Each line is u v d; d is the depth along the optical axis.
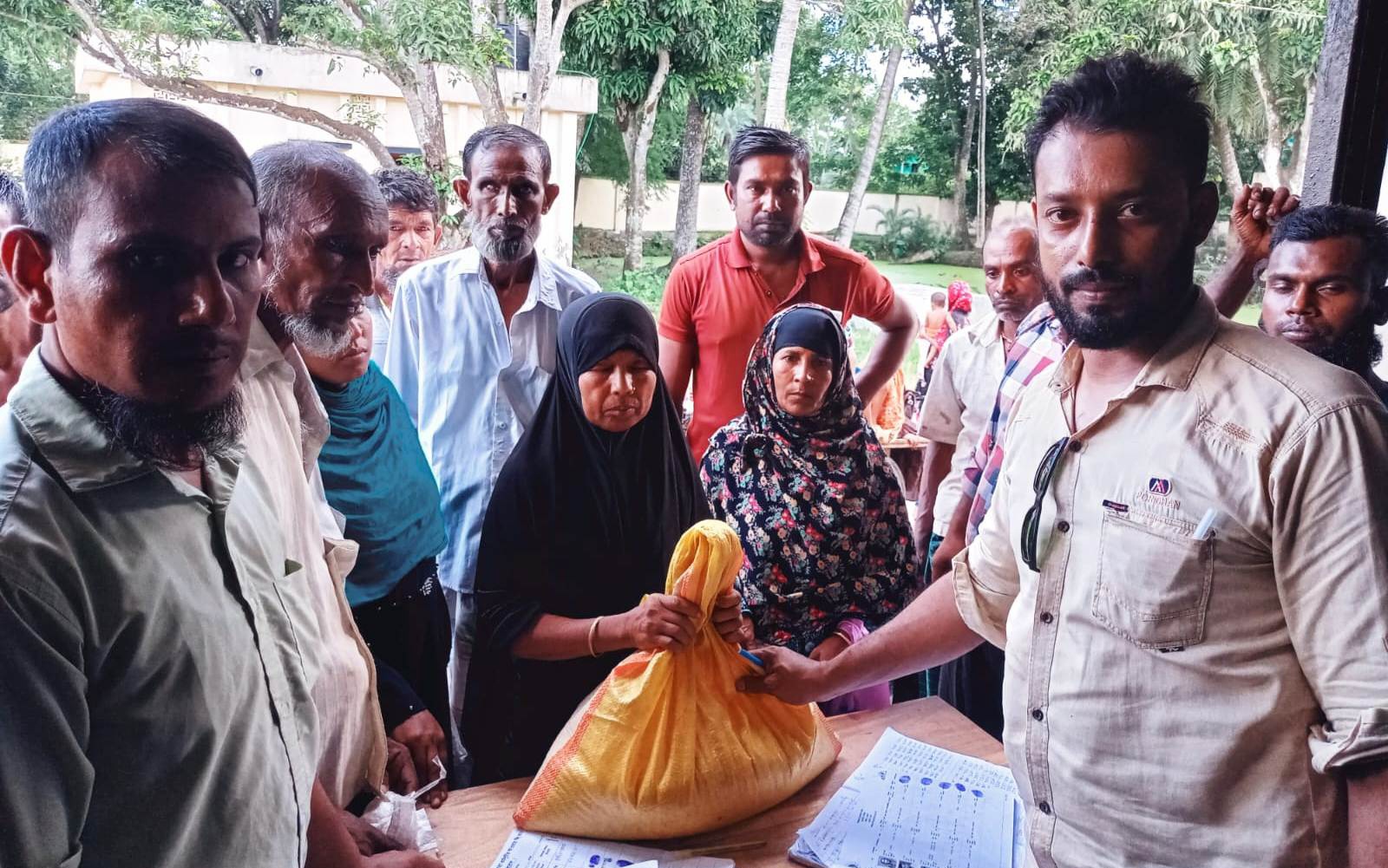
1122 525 1.04
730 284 2.54
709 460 2.04
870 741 1.64
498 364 2.35
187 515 0.86
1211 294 2.00
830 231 10.20
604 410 1.63
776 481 1.94
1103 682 1.05
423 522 1.87
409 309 2.40
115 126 0.73
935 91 9.89
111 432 0.78
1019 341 2.29
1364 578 0.89
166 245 0.73
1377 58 2.13
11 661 0.71
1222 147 7.37
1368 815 0.89
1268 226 1.92
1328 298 1.70
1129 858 1.07
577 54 7.88
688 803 1.33
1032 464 1.18
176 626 0.81
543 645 1.63
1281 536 0.94
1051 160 1.01
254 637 0.93
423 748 1.56
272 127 5.83
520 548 1.70
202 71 5.66
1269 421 0.95
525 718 1.71
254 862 0.89
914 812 1.41
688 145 8.59
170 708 0.81
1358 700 0.89
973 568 1.35
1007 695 1.20
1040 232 1.04
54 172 0.73
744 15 8.21
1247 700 0.98
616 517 1.71
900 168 10.12
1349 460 0.91
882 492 1.97
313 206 1.26
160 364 0.75
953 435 2.75
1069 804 1.11
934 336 5.10
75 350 0.76
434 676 1.91
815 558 1.91
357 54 5.63
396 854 1.20
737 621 1.44
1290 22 7.05
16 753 0.71
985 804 1.44
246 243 0.79
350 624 1.43
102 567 0.77
